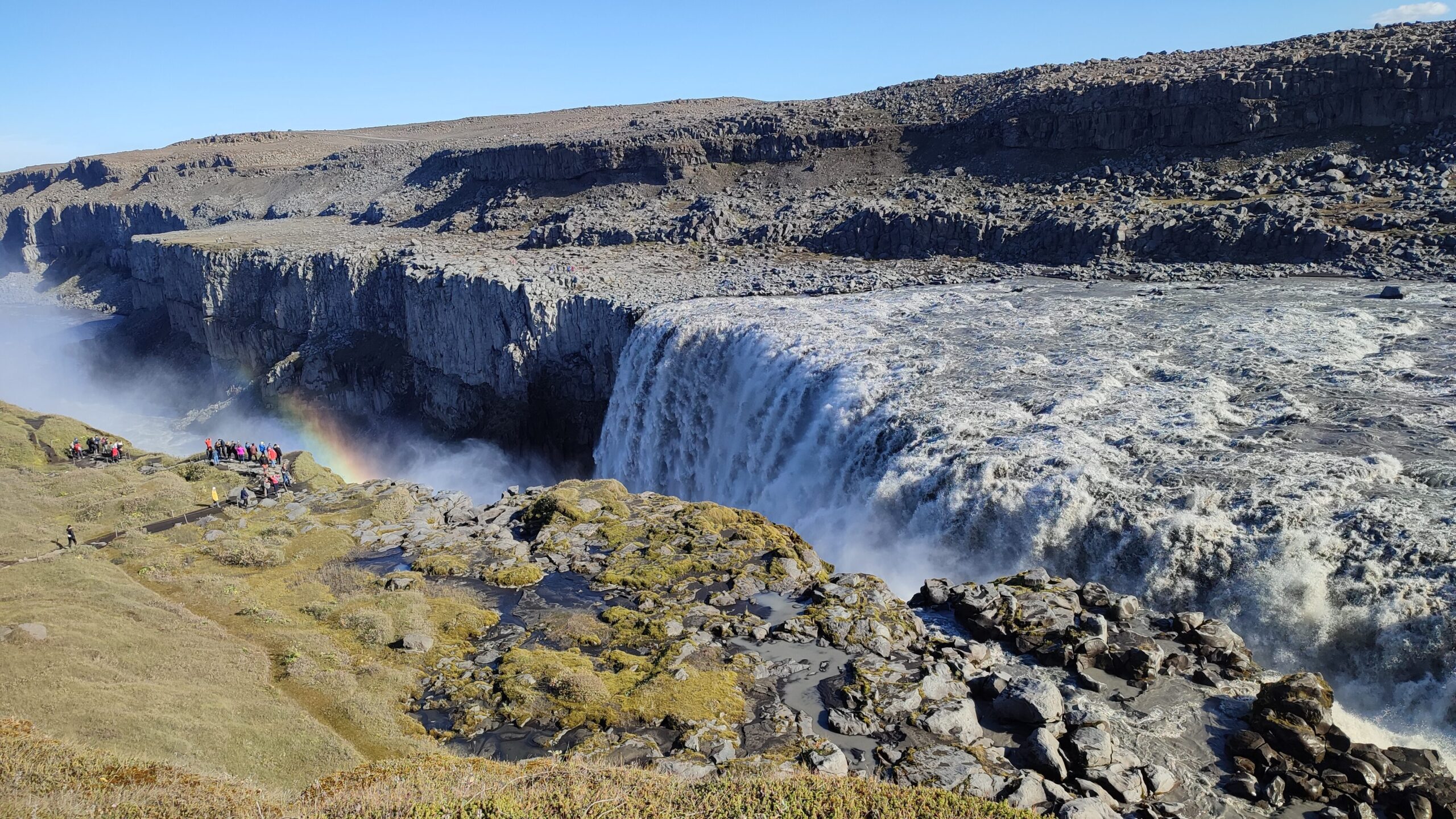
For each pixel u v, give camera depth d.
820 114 141.75
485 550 39.56
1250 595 32.72
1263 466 37.88
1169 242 79.00
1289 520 33.91
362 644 30.86
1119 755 22.08
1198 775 21.86
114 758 21.86
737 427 66.19
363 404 117.12
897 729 23.95
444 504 46.81
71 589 35.00
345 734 25.45
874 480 46.69
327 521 44.06
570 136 181.38
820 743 23.03
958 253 91.56
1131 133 100.06
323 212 183.12
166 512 47.50
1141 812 20.69
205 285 137.12
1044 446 42.25
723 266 99.81
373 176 199.12
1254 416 43.19
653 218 121.81
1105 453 41.25
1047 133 108.19
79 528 45.59
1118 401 47.09
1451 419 40.38
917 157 120.06
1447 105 81.81
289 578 37.12
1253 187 84.44
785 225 108.00
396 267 114.94
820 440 53.62
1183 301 65.12
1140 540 35.81
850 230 100.81
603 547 39.12
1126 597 29.67
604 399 88.12
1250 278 69.94
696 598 33.25
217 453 58.25
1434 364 46.81
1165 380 49.38
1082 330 60.06
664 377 72.75
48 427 64.69
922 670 26.70
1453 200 71.38
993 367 54.19
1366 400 43.34
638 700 25.88
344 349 120.06
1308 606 31.45
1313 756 21.77
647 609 32.41
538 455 94.25
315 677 28.30
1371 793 20.84
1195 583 34.19
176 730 24.12
